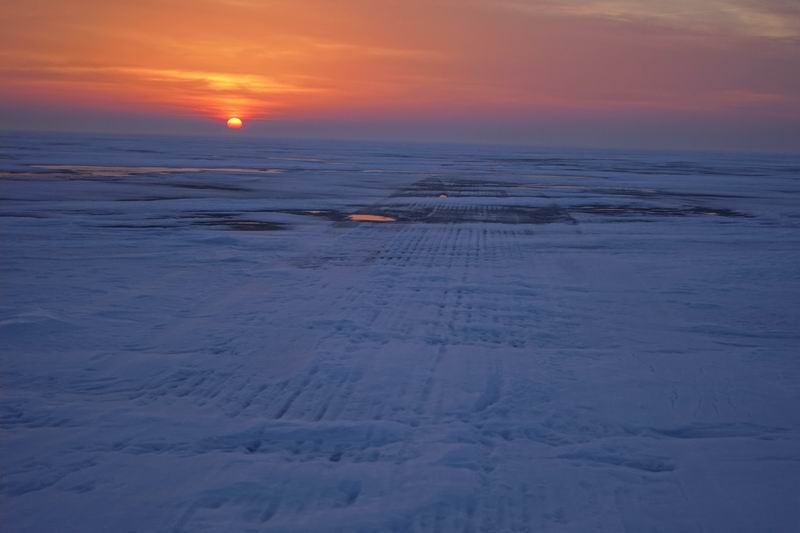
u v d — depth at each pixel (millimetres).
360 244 14758
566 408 5707
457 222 19000
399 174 43312
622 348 7473
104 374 6391
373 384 6211
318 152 92875
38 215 18453
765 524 3916
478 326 8250
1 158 49125
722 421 5496
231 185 30391
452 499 4152
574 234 16828
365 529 3816
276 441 4996
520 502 4141
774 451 4922
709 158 121000
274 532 3758
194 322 8266
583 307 9336
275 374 6453
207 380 6277
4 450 4773
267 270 11609
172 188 28062
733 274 11859
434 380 6336
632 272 11914
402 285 10562
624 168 61531
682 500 4191
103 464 4578
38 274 10977
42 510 3984
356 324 8219
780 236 16938
